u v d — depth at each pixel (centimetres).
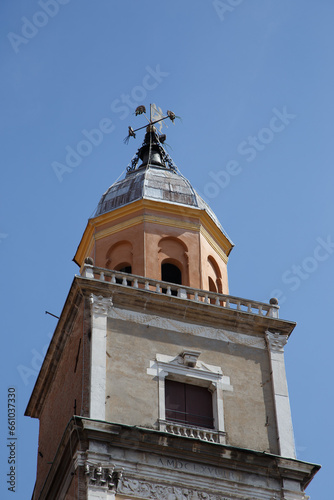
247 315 6494
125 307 6306
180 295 6475
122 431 5769
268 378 6331
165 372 6138
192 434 5959
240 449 5906
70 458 5747
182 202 7125
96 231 7081
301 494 5894
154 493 5666
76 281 6272
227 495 5775
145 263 6781
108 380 5991
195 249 6956
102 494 5556
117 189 7275
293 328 6556
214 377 6228
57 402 6406
